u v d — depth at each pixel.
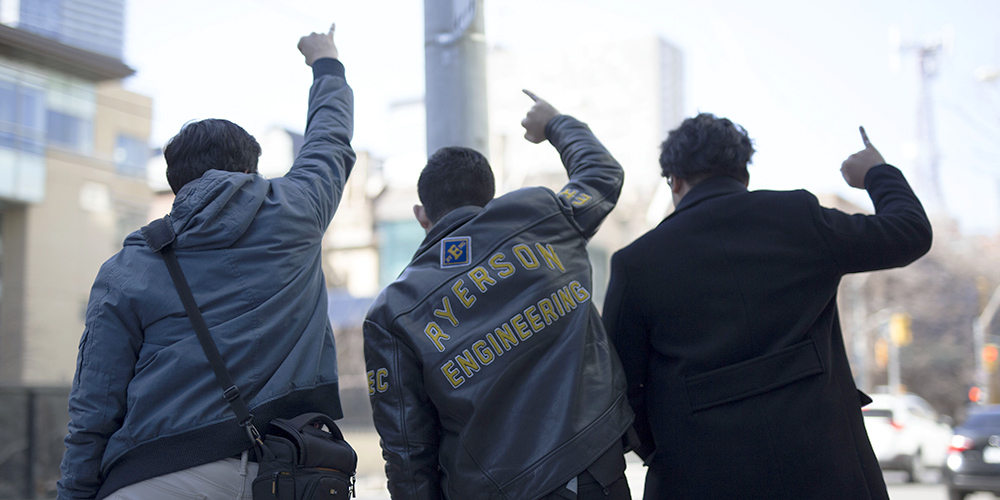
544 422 2.16
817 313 2.36
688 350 2.38
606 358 2.31
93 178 21.19
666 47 67.50
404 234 45.00
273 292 2.23
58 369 20.64
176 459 2.06
